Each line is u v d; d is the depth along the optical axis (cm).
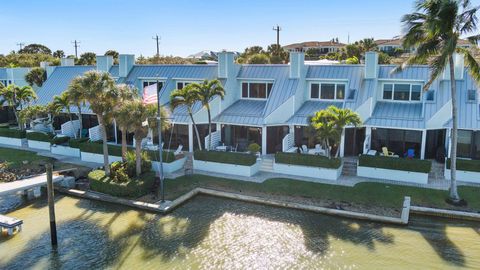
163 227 2233
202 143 3666
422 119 3062
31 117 4334
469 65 2308
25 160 3566
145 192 2691
